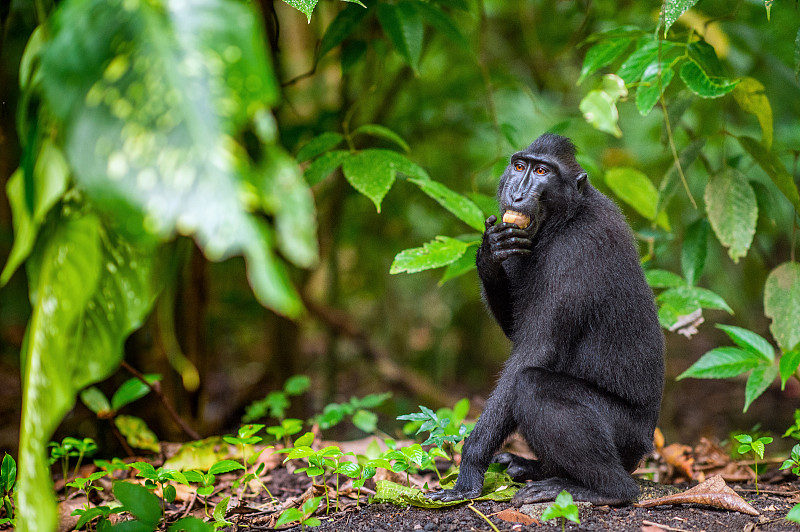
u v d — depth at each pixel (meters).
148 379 10.95
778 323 10.28
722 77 9.45
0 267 15.96
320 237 17.34
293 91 18.36
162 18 3.54
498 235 8.28
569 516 6.25
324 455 7.70
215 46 3.49
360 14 10.65
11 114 11.98
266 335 20.48
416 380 19.33
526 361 8.08
